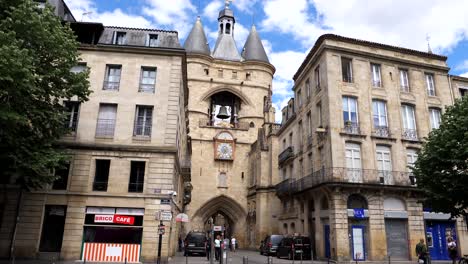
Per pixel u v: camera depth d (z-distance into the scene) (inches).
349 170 889.5
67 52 658.8
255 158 1718.8
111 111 854.5
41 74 638.5
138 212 786.8
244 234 1790.1
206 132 1895.9
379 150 949.2
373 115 970.7
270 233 1483.8
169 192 794.8
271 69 2130.9
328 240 896.3
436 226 928.9
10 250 743.7
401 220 900.6
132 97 856.9
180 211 1298.0
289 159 1298.0
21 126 621.0
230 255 1150.3
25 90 567.8
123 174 800.9
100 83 860.6
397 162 941.2
